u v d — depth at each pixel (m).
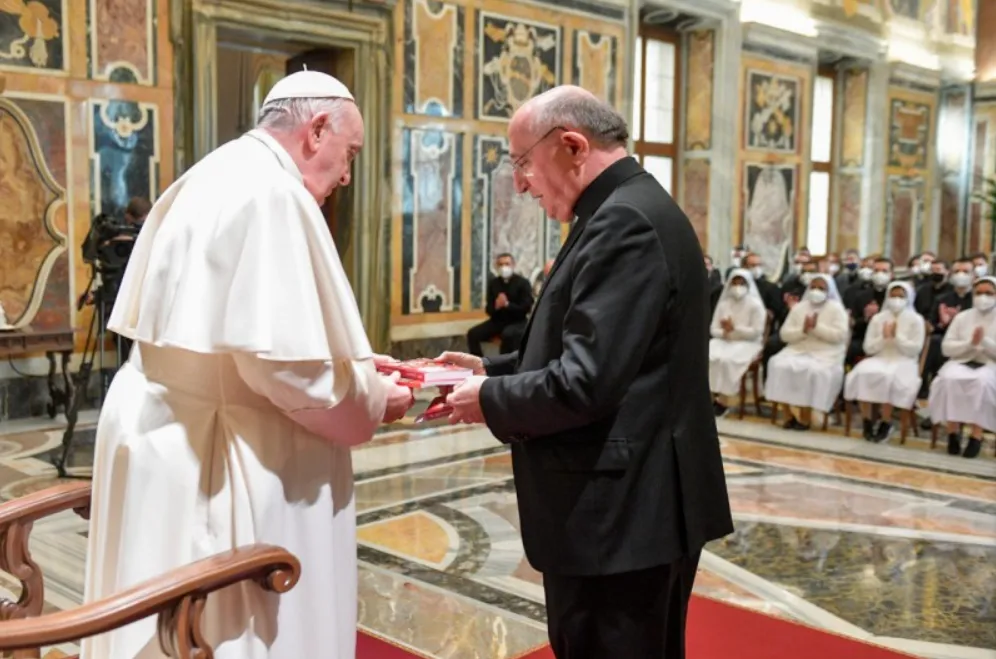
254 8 8.38
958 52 18.47
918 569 4.65
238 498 1.89
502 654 3.53
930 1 17.95
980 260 10.46
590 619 2.15
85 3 7.52
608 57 11.73
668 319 2.10
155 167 8.01
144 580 1.85
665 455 2.12
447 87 10.06
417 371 2.22
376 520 5.27
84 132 7.60
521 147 2.20
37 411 7.43
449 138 10.14
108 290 6.50
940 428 8.32
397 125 9.65
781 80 14.41
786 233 14.89
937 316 8.88
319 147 2.09
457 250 10.34
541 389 1.99
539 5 10.86
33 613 2.18
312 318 1.87
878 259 9.55
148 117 7.93
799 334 8.23
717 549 4.93
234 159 2.00
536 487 2.14
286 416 1.99
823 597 4.24
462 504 5.61
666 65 13.48
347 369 1.96
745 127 13.91
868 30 16.19
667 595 2.14
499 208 10.73
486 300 9.99
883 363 7.77
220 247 1.87
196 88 8.09
